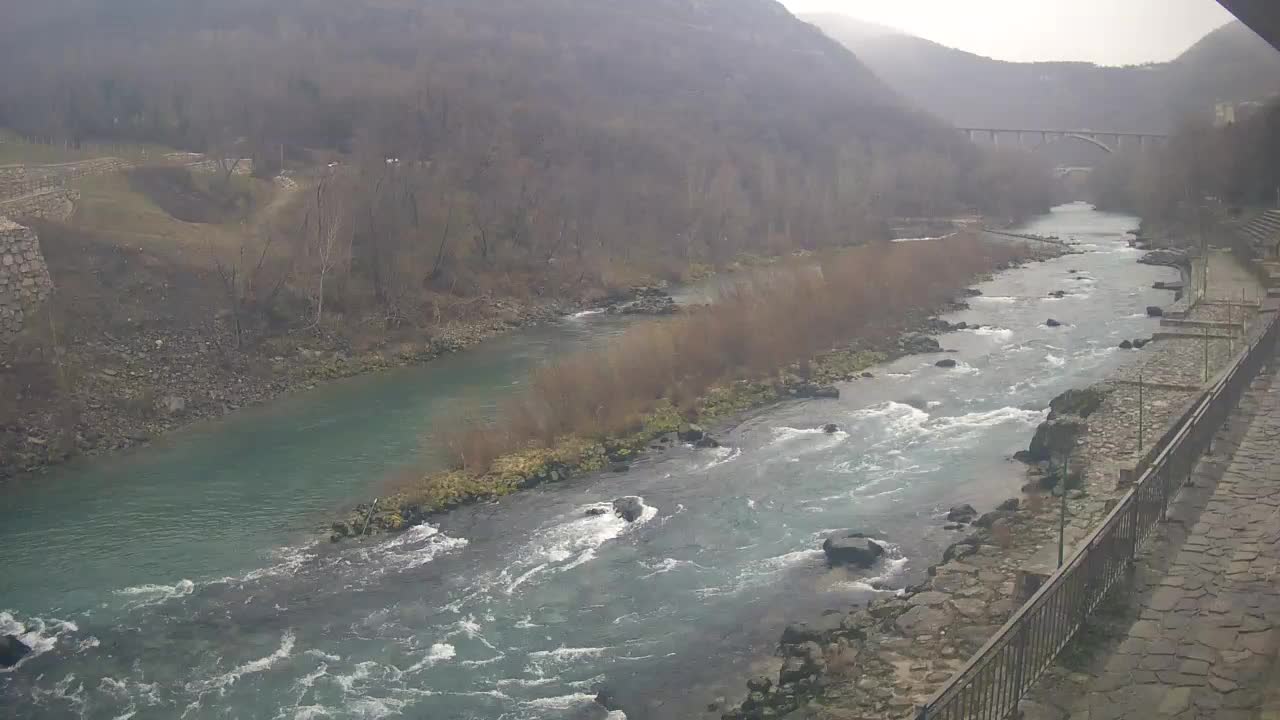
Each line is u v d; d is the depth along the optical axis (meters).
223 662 25.22
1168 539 19.05
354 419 46.91
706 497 35.09
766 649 24.09
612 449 40.47
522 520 33.78
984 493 33.12
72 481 39.38
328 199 70.25
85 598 28.94
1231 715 13.26
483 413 46.75
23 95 102.19
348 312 63.34
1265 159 98.38
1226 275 68.25
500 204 88.38
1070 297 72.69
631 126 126.25
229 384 51.75
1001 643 13.55
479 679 23.86
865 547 28.69
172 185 74.25
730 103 160.88
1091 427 34.47
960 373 51.06
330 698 23.36
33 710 23.36
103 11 155.00
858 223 113.62
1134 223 133.62
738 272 92.81
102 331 51.72
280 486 37.97
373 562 30.89
